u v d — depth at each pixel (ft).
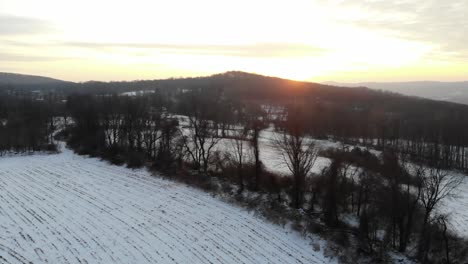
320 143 322.75
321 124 390.63
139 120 300.20
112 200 180.24
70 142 302.45
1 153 268.82
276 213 161.58
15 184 201.77
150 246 136.36
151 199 181.88
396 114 547.90
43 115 355.36
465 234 165.99
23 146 281.13
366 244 141.18
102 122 317.22
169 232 147.54
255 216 162.91
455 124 404.77
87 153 269.85
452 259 137.08
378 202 165.68
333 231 149.48
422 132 367.86
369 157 243.19
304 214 164.86
